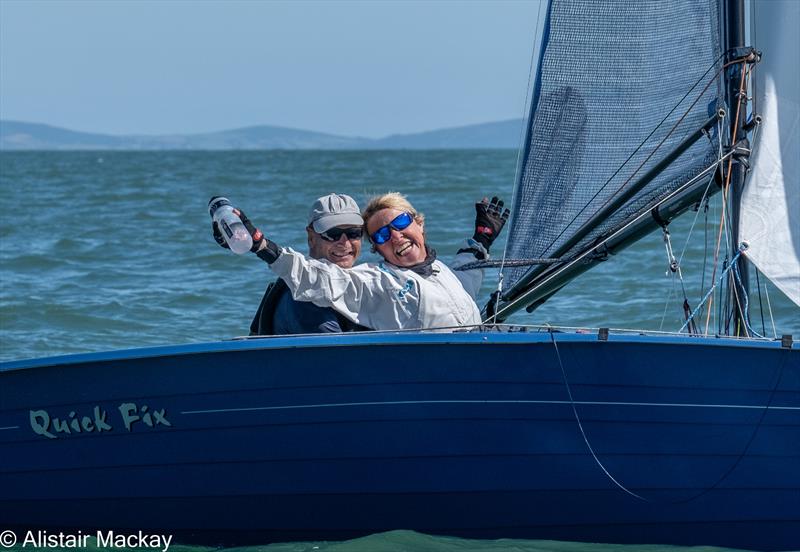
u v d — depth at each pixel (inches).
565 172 707.4
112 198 3828.7
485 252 711.1
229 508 615.5
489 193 3636.8
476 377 588.4
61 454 623.2
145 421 608.4
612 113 698.2
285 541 622.5
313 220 617.9
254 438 601.6
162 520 623.5
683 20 673.6
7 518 641.0
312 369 589.9
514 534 615.5
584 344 585.9
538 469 600.7
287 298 630.5
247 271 1761.8
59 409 616.4
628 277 1546.5
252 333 676.7
